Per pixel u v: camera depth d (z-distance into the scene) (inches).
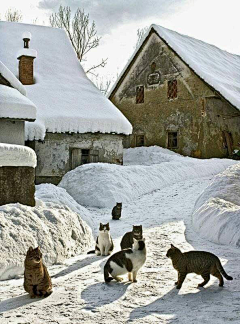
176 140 1062.4
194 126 1013.2
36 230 289.4
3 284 239.8
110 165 677.3
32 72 832.9
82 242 334.6
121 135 828.0
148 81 1126.4
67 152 768.3
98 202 592.1
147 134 1122.0
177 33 1168.8
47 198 453.1
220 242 337.1
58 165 759.1
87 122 773.9
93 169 653.3
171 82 1075.9
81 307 195.0
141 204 575.8
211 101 1007.6
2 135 532.7
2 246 257.9
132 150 1058.7
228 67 1191.6
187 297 205.6
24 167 338.6
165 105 1082.1
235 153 990.4
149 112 1120.2
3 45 910.4
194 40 1221.1
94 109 815.7
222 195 432.8
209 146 995.3
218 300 198.7
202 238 358.6
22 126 544.7
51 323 175.2
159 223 436.5
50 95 808.3
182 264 221.1
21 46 932.0
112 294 214.2
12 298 212.4
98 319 178.5
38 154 742.5
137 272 255.1
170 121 1067.9
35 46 946.7
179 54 1034.7
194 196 605.0
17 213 292.4
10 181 328.8
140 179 673.0
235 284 225.1
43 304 200.8
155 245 331.0
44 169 746.8
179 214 486.9
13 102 515.8
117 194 601.0
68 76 909.2
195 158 957.2
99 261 293.1
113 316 181.8
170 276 245.6
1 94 519.8
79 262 291.0
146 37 1119.6
